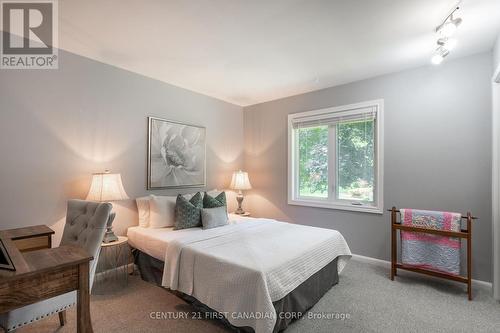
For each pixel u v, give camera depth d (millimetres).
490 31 2186
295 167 4051
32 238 1986
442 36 2213
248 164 4566
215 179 4137
